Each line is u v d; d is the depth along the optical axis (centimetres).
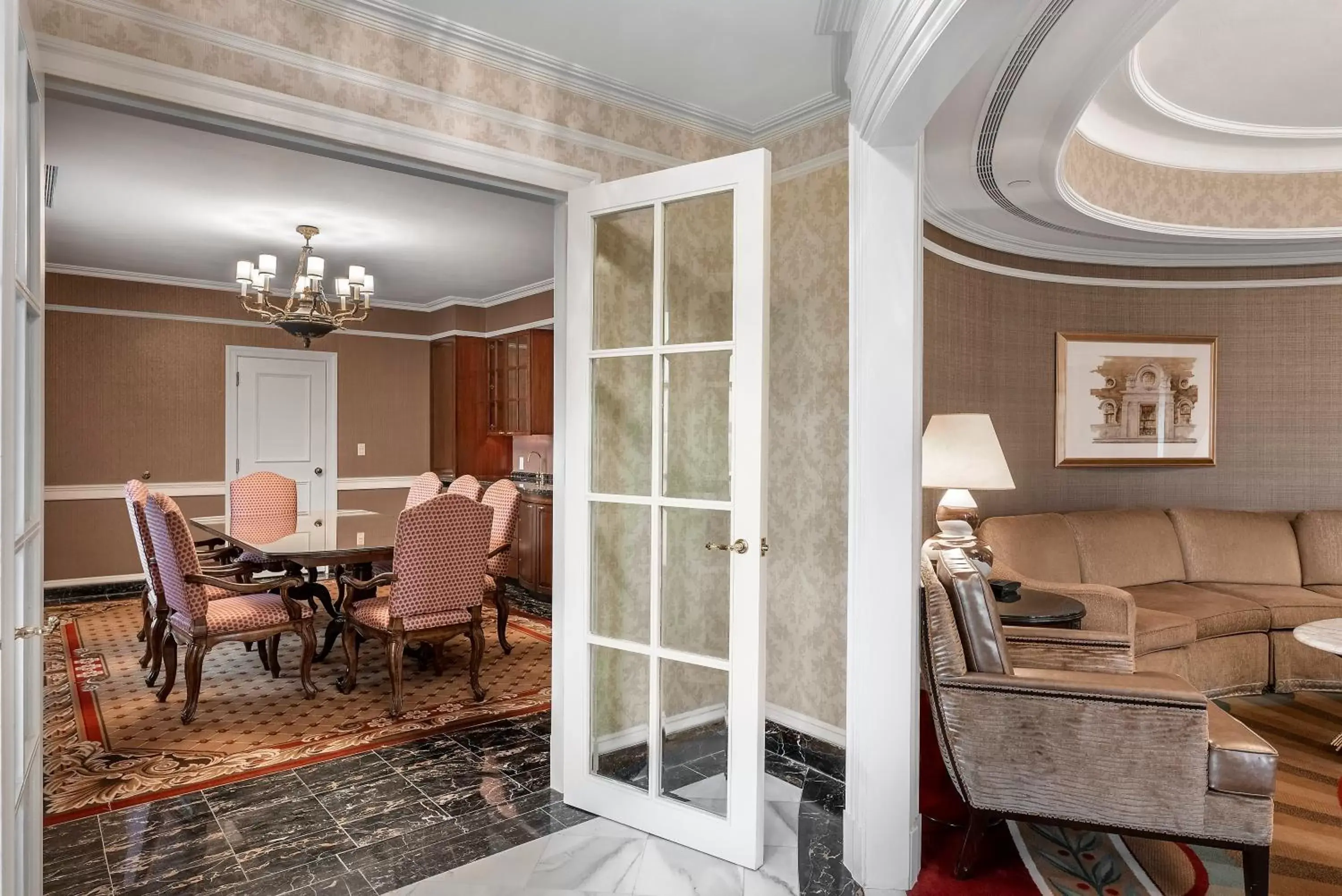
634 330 256
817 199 303
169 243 528
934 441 322
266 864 228
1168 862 236
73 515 612
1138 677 233
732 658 231
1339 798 229
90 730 332
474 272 615
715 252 239
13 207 118
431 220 467
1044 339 463
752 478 228
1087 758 218
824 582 300
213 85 200
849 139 231
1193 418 483
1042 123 288
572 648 265
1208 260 477
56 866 226
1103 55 237
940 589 235
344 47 222
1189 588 435
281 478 561
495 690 394
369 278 482
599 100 278
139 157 363
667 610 246
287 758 304
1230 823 210
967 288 420
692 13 230
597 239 265
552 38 247
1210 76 324
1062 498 470
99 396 623
